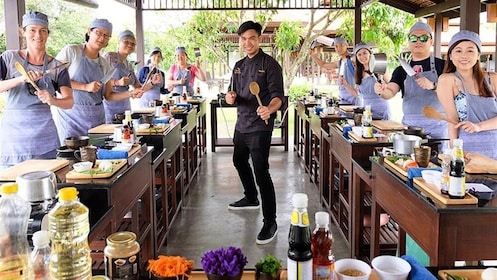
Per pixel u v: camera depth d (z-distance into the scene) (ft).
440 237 5.65
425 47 11.02
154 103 17.47
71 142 8.53
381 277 4.12
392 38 28.07
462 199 5.67
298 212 3.92
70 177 6.99
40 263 3.84
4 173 7.04
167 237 11.96
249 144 12.28
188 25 31.01
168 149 12.31
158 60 20.12
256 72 11.96
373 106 15.58
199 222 13.48
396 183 7.23
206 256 4.09
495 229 5.64
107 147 8.98
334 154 12.78
